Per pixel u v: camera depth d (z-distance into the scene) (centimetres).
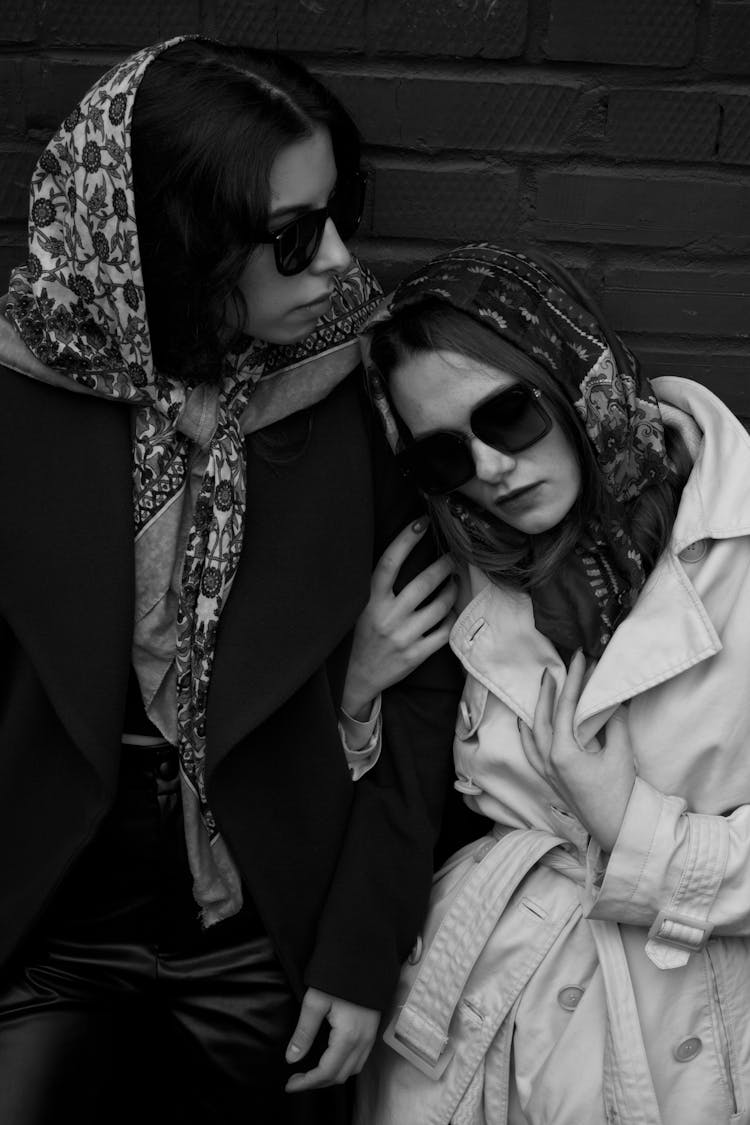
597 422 150
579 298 157
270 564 157
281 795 164
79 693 151
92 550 150
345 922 165
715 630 155
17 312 150
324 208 143
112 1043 169
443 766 176
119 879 166
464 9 175
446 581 175
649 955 153
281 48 178
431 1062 167
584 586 160
